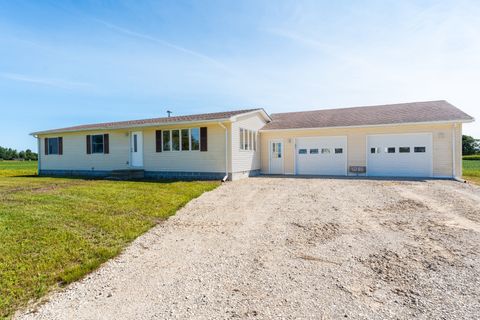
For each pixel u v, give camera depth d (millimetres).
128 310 2693
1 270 3367
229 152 12852
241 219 6070
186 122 12859
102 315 2613
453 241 4535
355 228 5328
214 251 4254
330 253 4102
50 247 4121
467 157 36031
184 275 3451
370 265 3668
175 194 8539
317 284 3164
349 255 4016
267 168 16531
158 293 3020
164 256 4070
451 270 3482
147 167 14711
